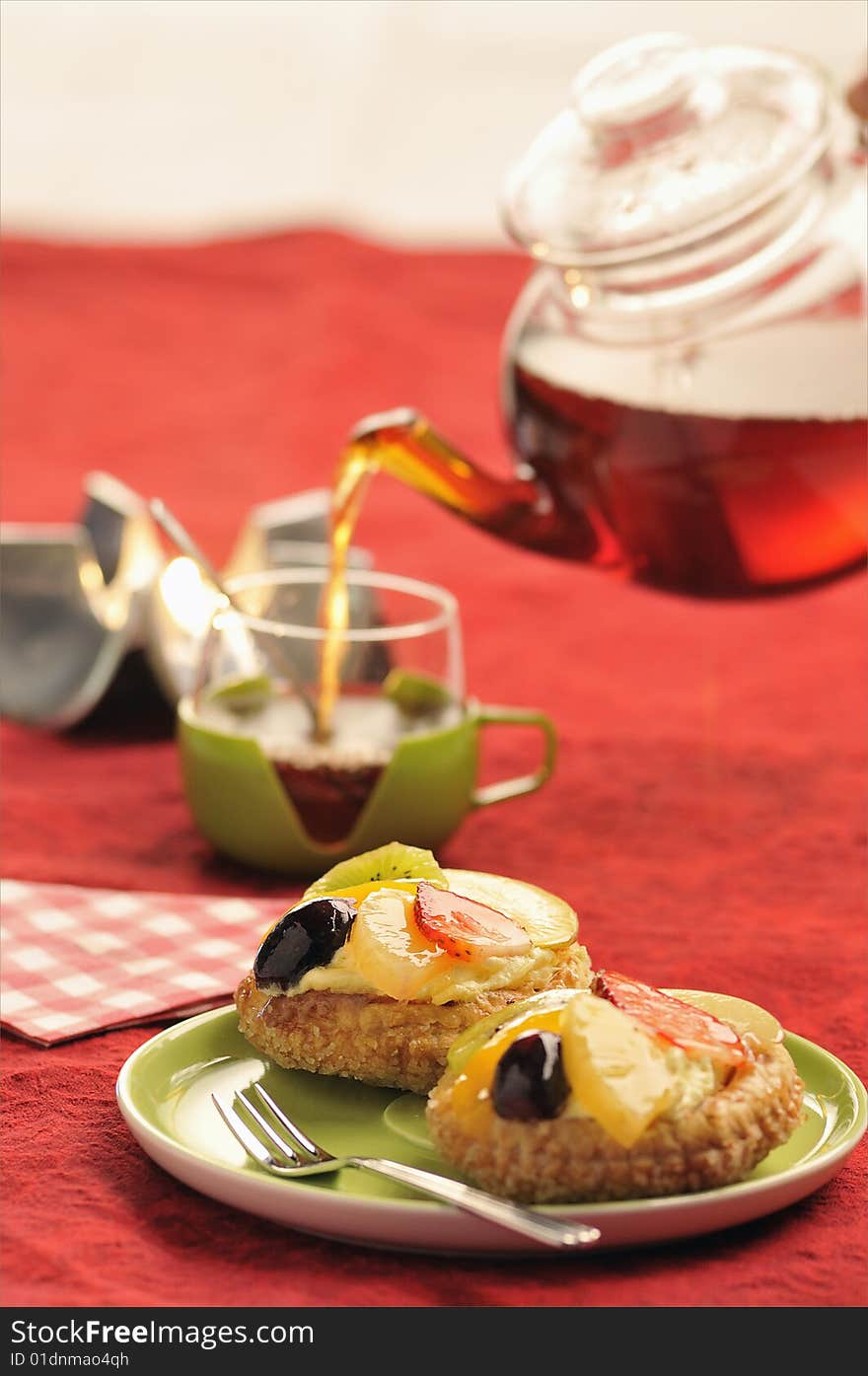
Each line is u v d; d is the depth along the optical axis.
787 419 1.11
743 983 1.06
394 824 1.14
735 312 1.12
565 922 0.99
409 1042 0.96
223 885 1.14
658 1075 0.90
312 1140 0.94
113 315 2.39
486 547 1.68
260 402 2.14
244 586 1.17
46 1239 0.92
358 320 2.35
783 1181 0.91
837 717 1.33
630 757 1.28
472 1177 0.91
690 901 1.14
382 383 2.21
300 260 2.54
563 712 1.34
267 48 3.16
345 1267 0.91
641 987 0.94
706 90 1.12
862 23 2.85
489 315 2.43
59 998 1.04
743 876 1.16
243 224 2.92
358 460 1.14
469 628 1.46
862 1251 0.92
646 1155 0.90
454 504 1.15
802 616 1.49
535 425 1.15
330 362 2.23
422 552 1.66
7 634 1.31
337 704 1.15
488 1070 0.92
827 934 1.10
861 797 1.24
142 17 3.15
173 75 3.16
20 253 2.51
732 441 1.11
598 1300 0.90
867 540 1.14
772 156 1.11
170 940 1.08
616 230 1.10
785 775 1.26
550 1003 0.93
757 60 1.15
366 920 0.97
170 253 2.56
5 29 3.10
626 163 1.12
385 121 3.10
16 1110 0.98
